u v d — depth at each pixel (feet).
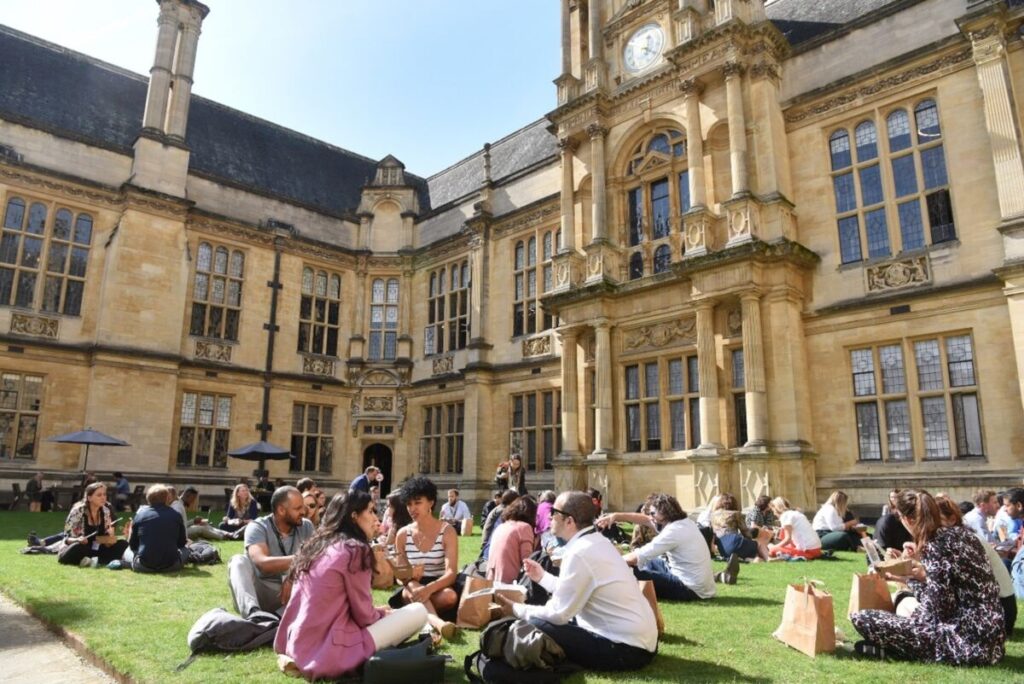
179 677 16.88
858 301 59.62
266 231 102.53
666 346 69.05
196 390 93.45
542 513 40.52
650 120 74.90
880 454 57.36
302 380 102.83
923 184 58.80
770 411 59.67
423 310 108.06
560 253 79.20
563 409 76.18
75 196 87.04
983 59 54.80
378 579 30.42
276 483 97.25
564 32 88.28
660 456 67.31
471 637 21.89
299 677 16.97
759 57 67.56
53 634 22.50
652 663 18.58
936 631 18.28
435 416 102.17
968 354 54.29
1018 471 49.80
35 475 77.87
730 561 33.50
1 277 81.66
